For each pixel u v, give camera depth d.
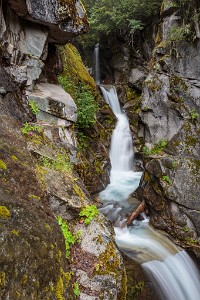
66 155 5.16
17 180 3.24
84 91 9.27
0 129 3.95
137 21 12.43
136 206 7.97
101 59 16.61
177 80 8.90
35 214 2.88
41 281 2.33
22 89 5.52
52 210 3.51
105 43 15.96
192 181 7.42
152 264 5.70
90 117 8.38
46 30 6.32
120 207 7.79
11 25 5.46
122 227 6.97
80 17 6.32
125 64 14.59
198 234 7.00
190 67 8.73
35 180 3.63
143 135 10.60
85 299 3.21
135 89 13.54
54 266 2.64
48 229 2.84
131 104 12.67
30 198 3.16
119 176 10.05
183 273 6.06
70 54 10.94
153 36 12.69
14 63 5.41
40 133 4.98
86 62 17.42
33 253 2.33
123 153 10.80
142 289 5.02
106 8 14.05
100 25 14.25
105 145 9.95
